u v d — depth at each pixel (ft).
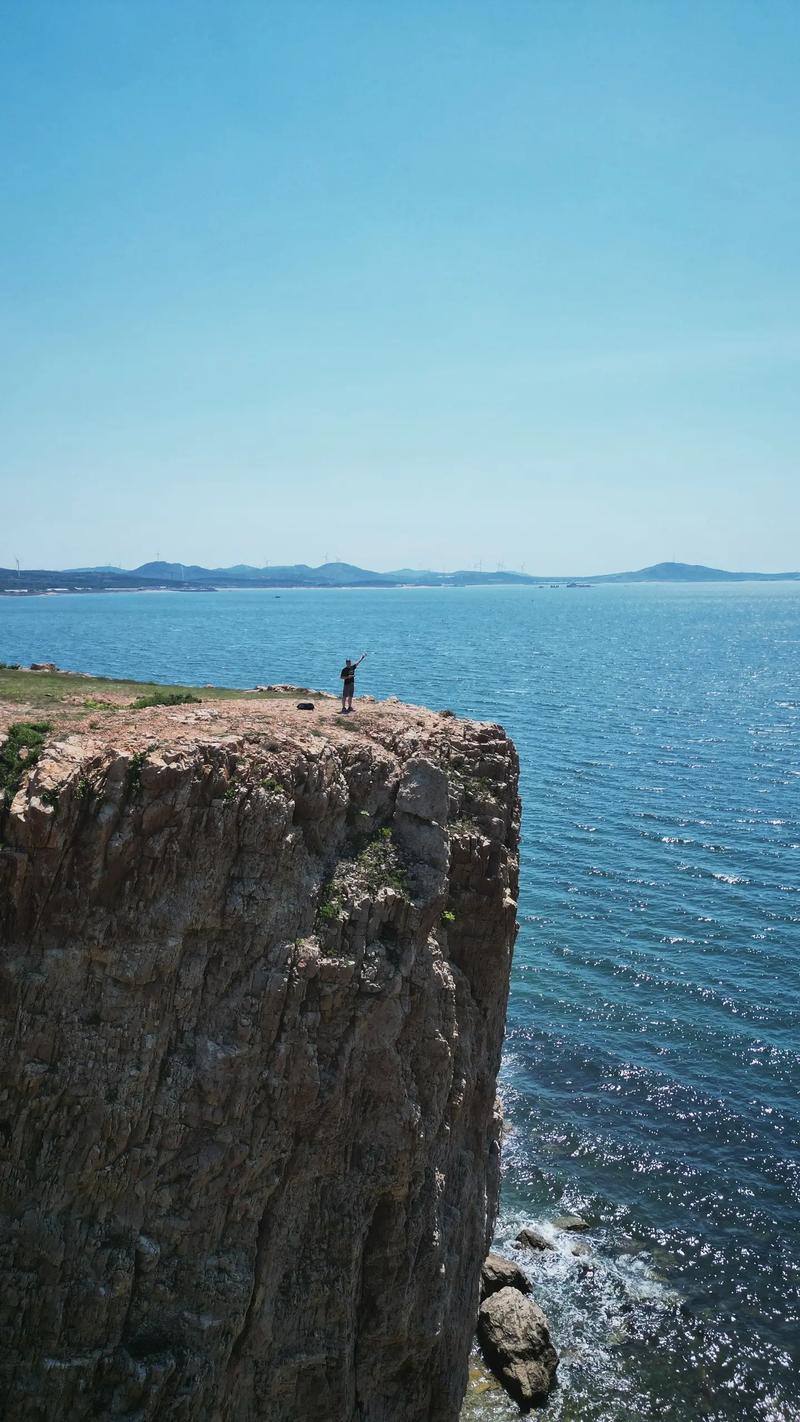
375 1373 92.22
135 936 78.13
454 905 103.35
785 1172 154.10
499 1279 130.72
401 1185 89.04
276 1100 82.43
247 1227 82.58
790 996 200.95
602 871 265.34
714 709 517.14
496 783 110.63
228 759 84.48
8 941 75.72
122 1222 77.66
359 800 96.99
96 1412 75.66
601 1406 116.06
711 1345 124.88
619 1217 145.79
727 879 259.19
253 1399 84.12
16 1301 74.23
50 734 87.15
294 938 84.69
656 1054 183.21
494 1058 109.91
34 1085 74.79
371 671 628.28
